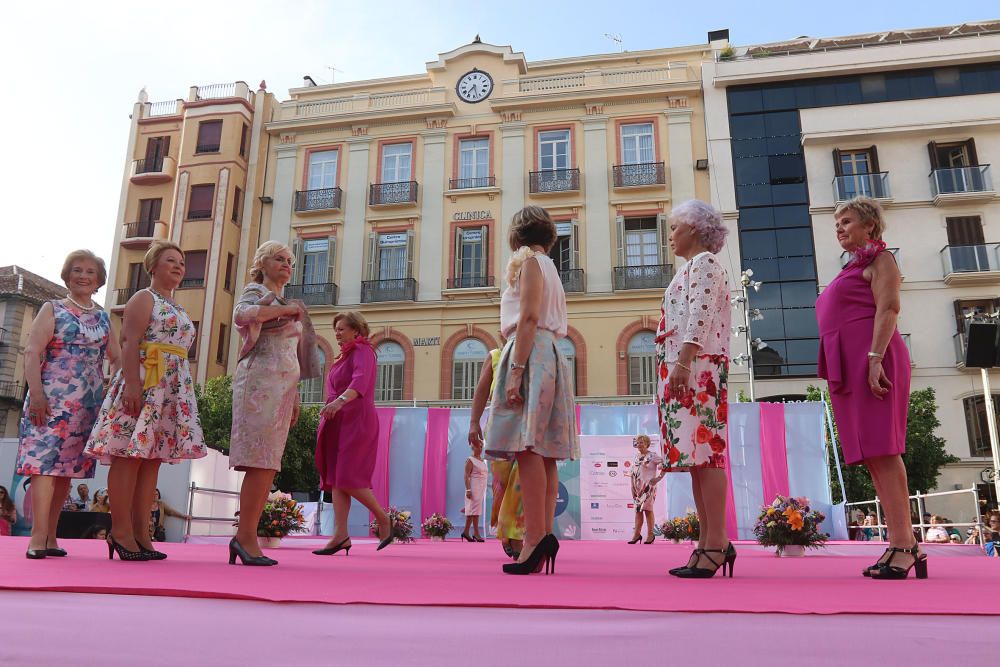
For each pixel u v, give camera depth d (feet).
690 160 78.69
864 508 60.03
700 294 10.20
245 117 88.22
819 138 77.71
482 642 4.20
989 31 84.28
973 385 71.56
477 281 79.46
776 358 73.51
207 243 83.10
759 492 47.19
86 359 12.89
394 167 84.48
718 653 4.00
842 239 11.23
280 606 5.19
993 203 75.61
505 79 84.84
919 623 4.67
